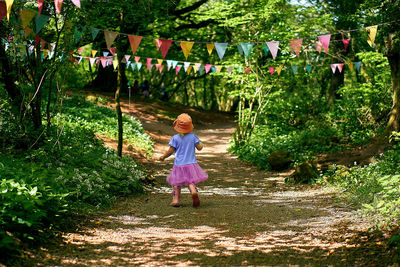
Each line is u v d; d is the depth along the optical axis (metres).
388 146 10.16
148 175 9.35
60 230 4.42
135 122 16.95
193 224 5.24
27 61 7.32
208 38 24.45
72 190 5.78
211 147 16.91
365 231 4.43
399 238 3.53
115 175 7.44
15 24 6.55
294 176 9.88
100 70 25.28
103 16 14.68
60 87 7.91
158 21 21.06
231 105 38.12
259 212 5.98
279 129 16.11
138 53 26.28
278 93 15.12
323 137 13.36
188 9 22.34
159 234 4.71
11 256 3.32
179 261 3.69
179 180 6.37
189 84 40.78
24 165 5.52
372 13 12.88
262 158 12.58
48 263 3.40
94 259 3.65
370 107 14.38
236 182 10.35
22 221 3.65
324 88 23.41
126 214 5.81
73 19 7.16
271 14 14.02
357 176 7.79
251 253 3.95
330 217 5.50
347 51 18.56
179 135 6.51
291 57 13.58
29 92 7.34
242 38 14.92
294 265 3.58
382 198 5.56
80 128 10.95
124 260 3.67
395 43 10.30
